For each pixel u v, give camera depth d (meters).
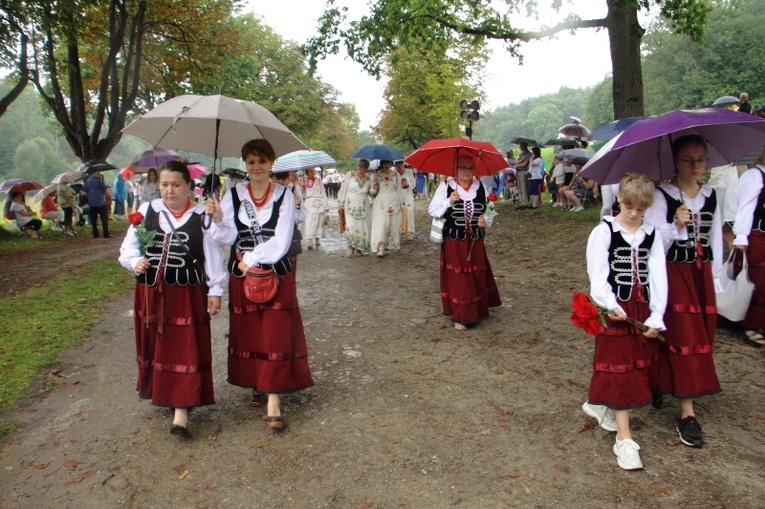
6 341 5.71
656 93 55.22
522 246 10.65
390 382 4.64
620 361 3.32
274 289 3.74
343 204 10.86
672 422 3.76
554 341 5.44
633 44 12.39
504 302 6.95
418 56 29.97
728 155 3.77
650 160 3.70
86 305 7.27
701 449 3.43
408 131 34.91
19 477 3.40
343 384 4.64
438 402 4.23
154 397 3.71
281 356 3.81
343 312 6.85
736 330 5.38
